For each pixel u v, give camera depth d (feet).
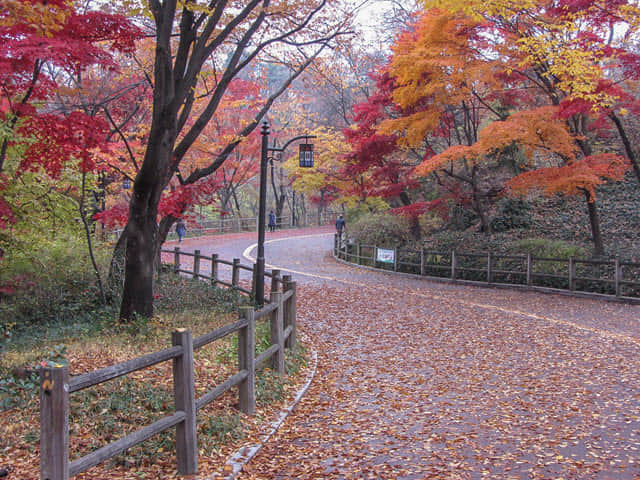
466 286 61.31
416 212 71.87
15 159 32.37
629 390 23.68
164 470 14.92
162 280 48.73
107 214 38.99
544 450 17.38
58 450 10.28
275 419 19.97
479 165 74.02
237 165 108.47
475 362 29.32
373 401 23.03
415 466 16.21
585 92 44.65
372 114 70.23
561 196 80.84
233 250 94.84
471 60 52.54
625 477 15.26
